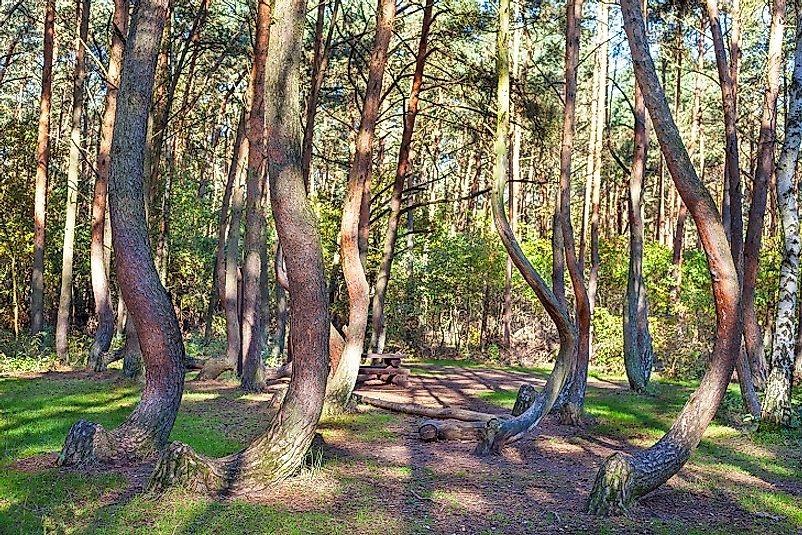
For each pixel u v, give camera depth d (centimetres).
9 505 574
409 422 1096
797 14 1120
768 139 1268
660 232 2948
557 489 707
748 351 1380
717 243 651
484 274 2548
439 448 906
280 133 686
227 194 1958
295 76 694
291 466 668
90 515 555
